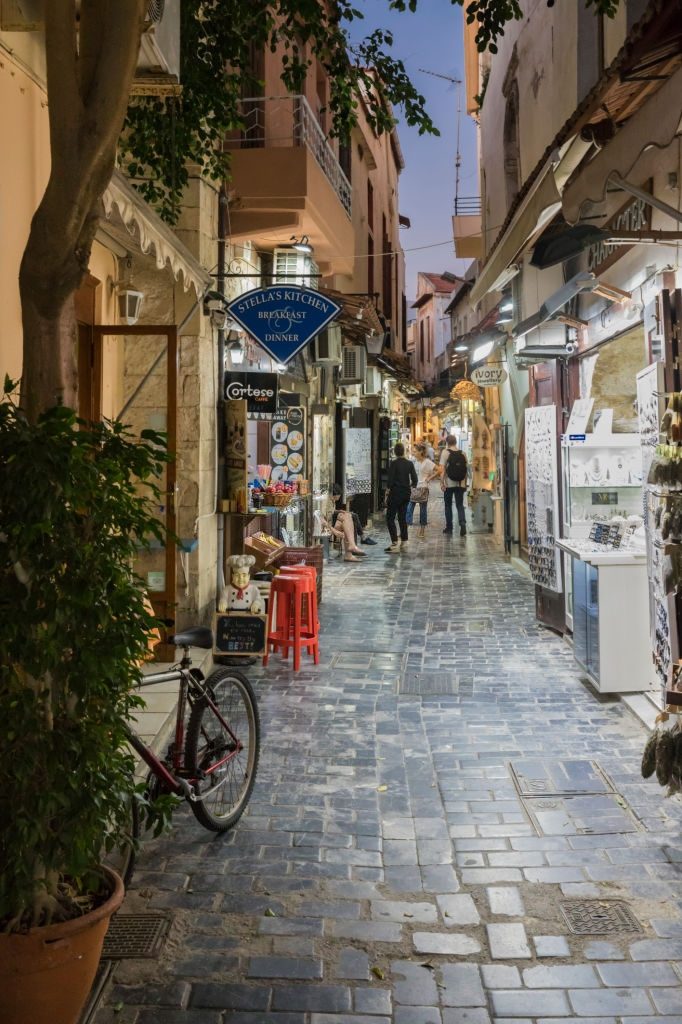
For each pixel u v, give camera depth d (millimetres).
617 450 7918
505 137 13000
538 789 4781
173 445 6969
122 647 2596
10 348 4262
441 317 50031
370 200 23500
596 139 6238
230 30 6746
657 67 5113
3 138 4148
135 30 2922
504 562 14625
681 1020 2836
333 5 6621
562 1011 2891
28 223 4449
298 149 9344
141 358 7844
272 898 3637
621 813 4457
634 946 3266
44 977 2555
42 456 2461
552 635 8844
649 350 5941
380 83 6969
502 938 3328
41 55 4535
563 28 8727
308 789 4824
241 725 4547
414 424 52062
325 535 14570
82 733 2641
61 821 2613
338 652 8141
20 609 2502
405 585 12195
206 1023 2834
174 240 5656
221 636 7418
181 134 6895
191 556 7797
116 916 3482
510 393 15062
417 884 3758
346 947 3277
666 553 4516
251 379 8609
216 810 4332
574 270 8953
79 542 2586
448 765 5172
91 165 2840
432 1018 2857
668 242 5562
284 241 10406
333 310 7418
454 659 7848
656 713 5898
